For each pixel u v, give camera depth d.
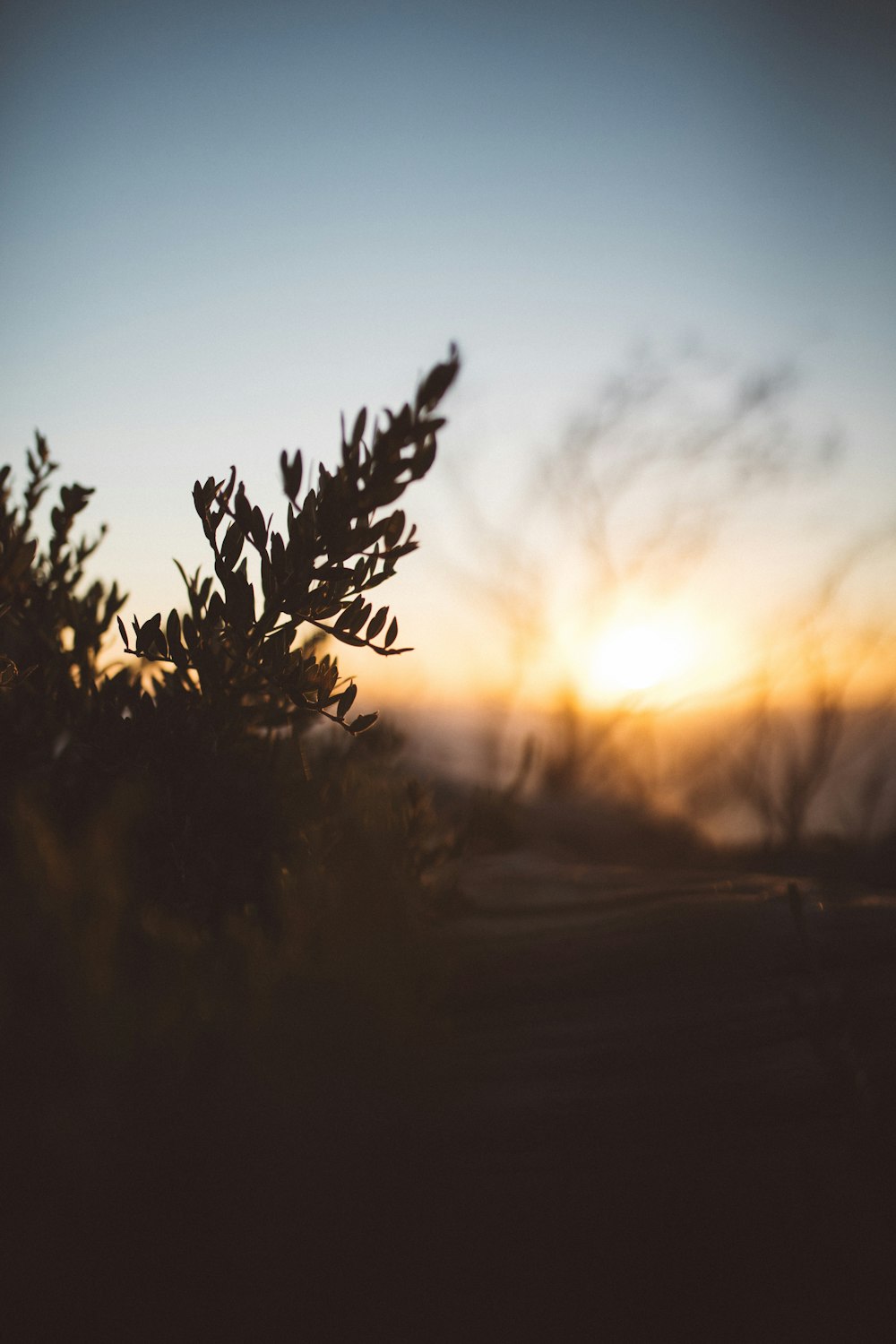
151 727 0.45
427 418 0.39
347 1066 0.34
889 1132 0.39
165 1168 0.28
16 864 0.32
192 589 0.44
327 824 0.46
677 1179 0.38
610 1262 0.35
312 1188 0.30
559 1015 0.46
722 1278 0.35
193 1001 0.31
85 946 0.29
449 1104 0.36
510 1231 0.34
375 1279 0.31
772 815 1.79
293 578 0.42
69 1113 0.28
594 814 1.63
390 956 0.37
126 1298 0.28
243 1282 0.29
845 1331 0.33
